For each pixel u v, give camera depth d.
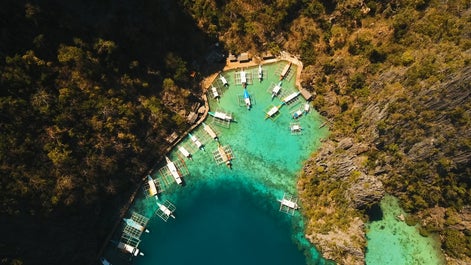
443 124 86.88
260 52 106.50
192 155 101.62
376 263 93.94
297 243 96.75
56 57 85.94
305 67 104.94
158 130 99.31
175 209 98.81
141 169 98.31
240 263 95.88
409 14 93.31
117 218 97.06
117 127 92.94
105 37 90.94
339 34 100.69
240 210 99.31
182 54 103.12
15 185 79.88
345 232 93.31
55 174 85.62
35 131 83.94
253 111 104.19
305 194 98.56
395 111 90.81
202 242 97.25
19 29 80.94
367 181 93.19
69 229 89.75
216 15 103.50
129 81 95.12
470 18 85.94
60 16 85.62
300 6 103.75
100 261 94.75
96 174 91.25
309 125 103.31
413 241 95.06
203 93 104.75
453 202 92.06
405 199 96.81
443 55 86.19
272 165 101.56
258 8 104.56
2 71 78.88
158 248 96.69
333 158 97.62
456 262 90.69
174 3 99.81
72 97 86.69
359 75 97.25
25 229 83.00
